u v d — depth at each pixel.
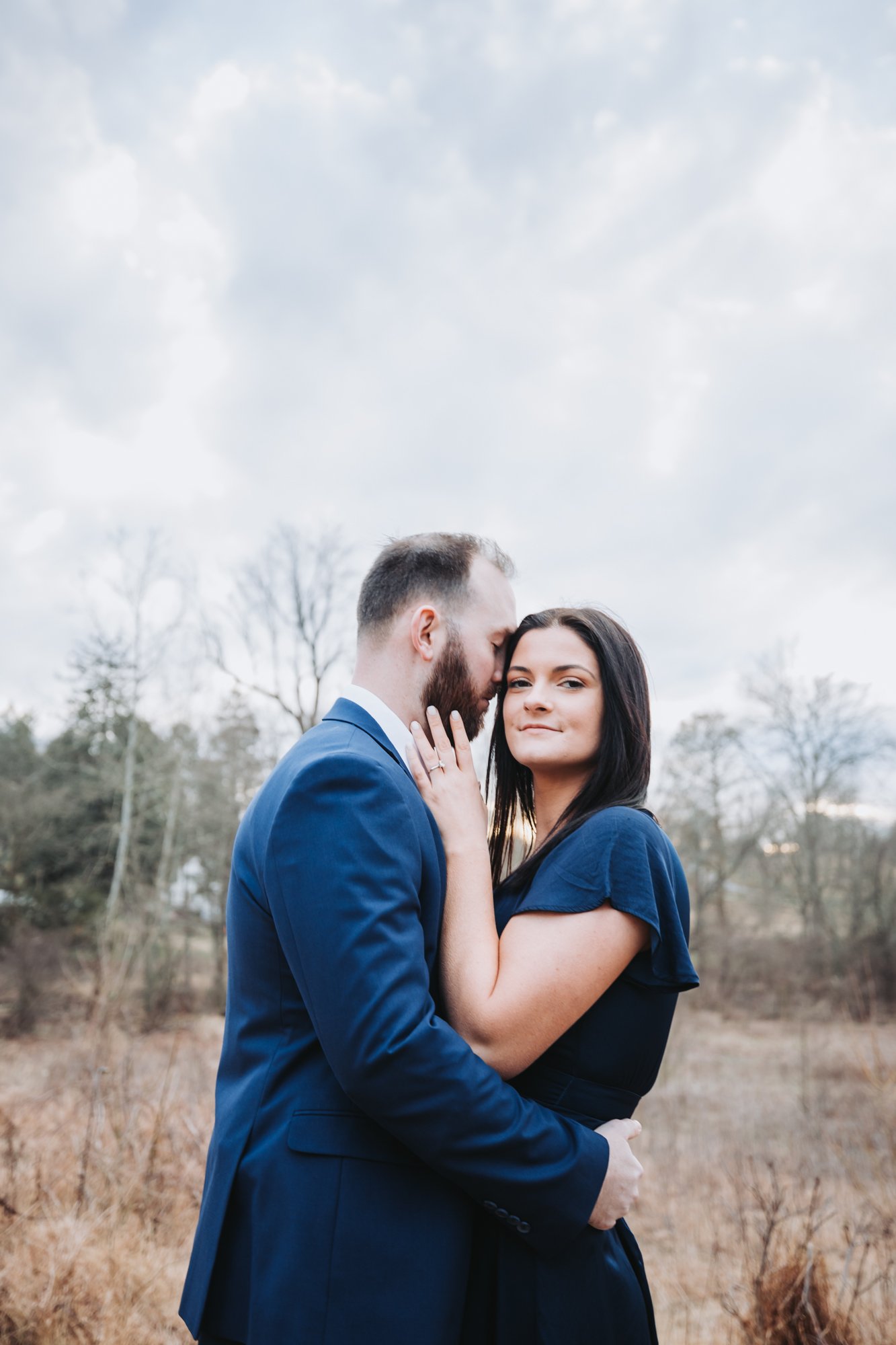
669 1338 3.57
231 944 1.52
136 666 21.03
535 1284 1.35
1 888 20.56
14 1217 3.29
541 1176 1.28
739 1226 4.38
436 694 1.64
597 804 1.65
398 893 1.30
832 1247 4.38
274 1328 1.24
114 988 9.35
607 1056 1.46
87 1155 3.81
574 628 1.71
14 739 23.25
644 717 1.70
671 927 1.49
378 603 1.68
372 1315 1.24
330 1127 1.32
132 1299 3.07
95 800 22.23
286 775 1.46
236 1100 1.41
